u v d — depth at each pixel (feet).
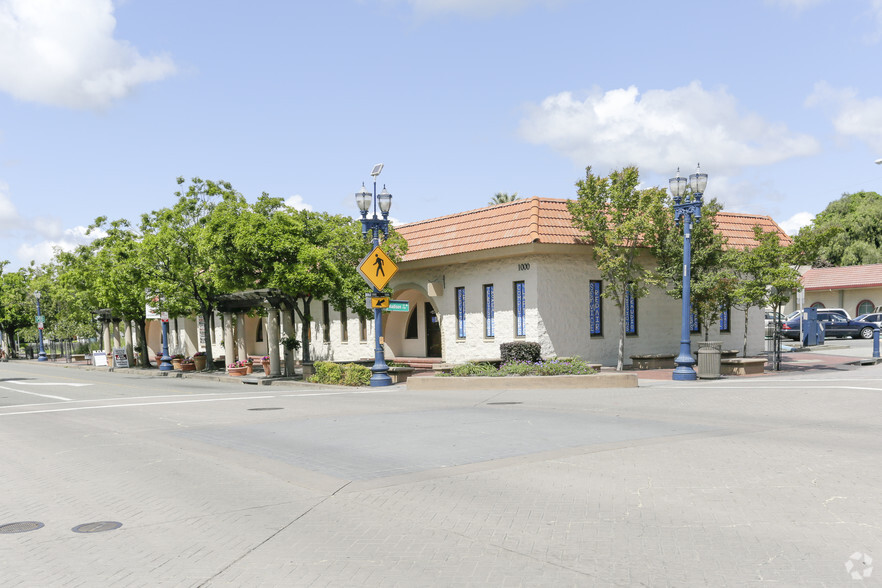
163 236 97.96
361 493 24.27
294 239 77.15
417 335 101.96
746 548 17.31
